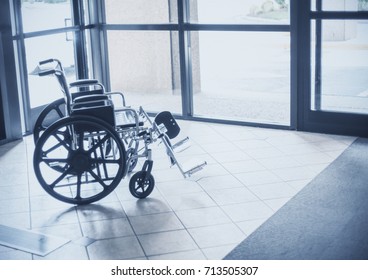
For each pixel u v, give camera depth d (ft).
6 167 16.72
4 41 18.47
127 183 15.29
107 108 13.56
